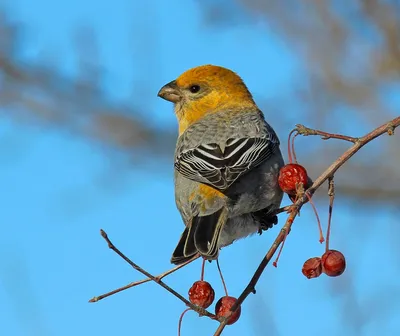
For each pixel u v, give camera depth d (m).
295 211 8.80
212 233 9.98
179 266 8.83
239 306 8.58
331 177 8.99
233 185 10.35
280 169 10.28
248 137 10.65
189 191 10.48
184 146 10.74
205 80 12.38
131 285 8.74
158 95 12.61
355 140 9.03
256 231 10.88
